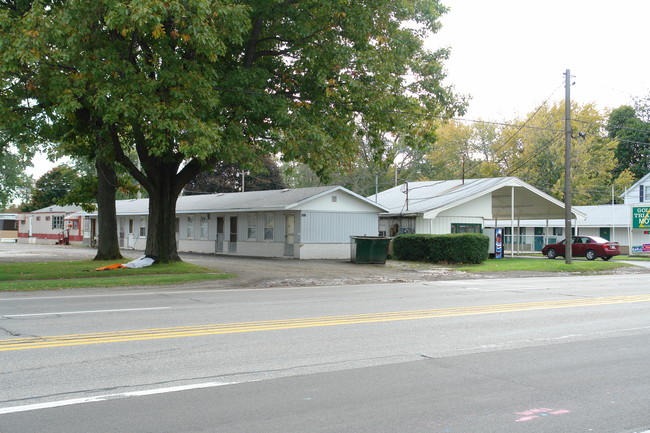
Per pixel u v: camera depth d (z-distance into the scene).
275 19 20.00
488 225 55.25
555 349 8.59
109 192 26.28
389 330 10.01
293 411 5.54
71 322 10.57
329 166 19.89
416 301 14.41
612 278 24.05
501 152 62.09
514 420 5.38
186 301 14.10
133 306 13.01
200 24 15.45
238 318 11.20
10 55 15.08
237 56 21.02
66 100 15.95
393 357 7.93
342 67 19.52
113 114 16.38
